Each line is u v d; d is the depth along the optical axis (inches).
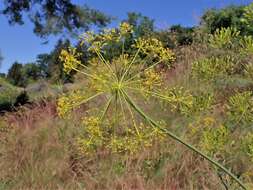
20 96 613.3
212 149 143.7
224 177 236.2
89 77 104.3
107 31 105.0
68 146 319.9
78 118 336.5
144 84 105.7
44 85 671.8
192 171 273.3
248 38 125.3
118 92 104.0
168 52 108.5
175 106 113.0
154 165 284.5
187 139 281.4
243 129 250.5
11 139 347.9
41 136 336.5
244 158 241.6
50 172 304.2
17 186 298.7
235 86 254.7
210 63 131.6
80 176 304.7
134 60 105.2
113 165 292.4
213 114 248.5
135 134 110.1
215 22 442.3
